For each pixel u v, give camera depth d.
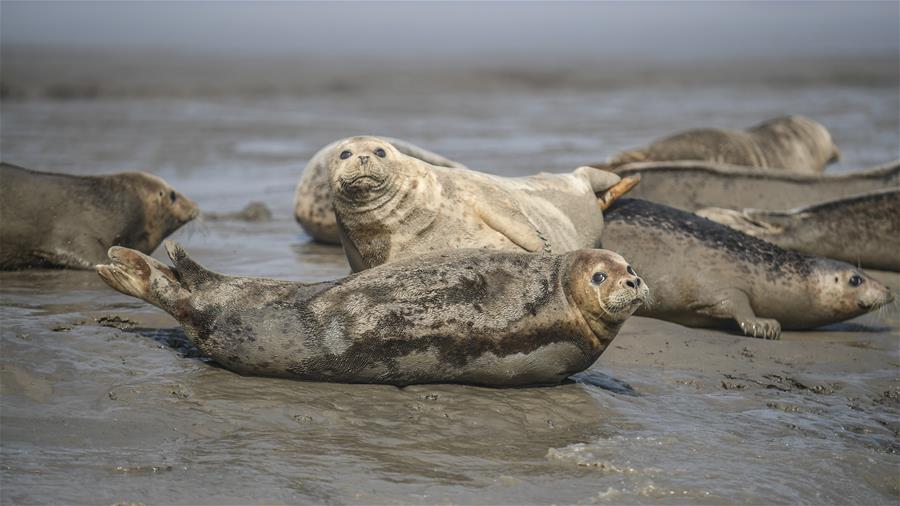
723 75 194.88
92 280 33.38
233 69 192.50
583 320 22.94
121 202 36.88
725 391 25.42
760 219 40.53
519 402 22.69
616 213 34.31
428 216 27.44
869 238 40.44
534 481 18.77
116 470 18.03
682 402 24.17
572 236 31.42
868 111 119.00
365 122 104.69
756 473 19.88
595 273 22.59
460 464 19.33
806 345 30.23
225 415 20.64
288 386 22.31
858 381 27.03
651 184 45.22
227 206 52.41
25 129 87.19
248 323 22.19
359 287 22.42
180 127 94.06
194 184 60.44
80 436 19.30
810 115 113.38
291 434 20.09
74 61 199.12
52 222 35.31
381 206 27.16
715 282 32.47
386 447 19.84
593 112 121.38
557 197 31.73
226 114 109.94
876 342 32.00
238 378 22.58
